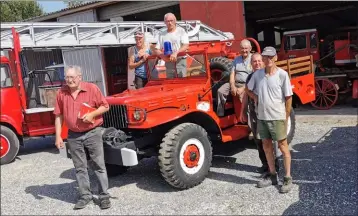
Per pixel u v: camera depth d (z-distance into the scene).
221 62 5.94
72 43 9.12
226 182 5.27
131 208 4.69
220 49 6.21
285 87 4.59
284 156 4.74
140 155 5.39
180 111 5.30
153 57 6.37
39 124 8.35
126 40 10.18
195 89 5.56
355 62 11.42
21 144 8.37
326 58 12.20
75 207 4.80
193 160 5.11
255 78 4.79
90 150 4.67
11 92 7.98
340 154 6.12
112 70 12.29
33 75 8.80
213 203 4.60
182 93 5.40
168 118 5.10
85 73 10.56
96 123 4.62
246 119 5.39
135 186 5.47
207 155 5.26
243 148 6.88
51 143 9.66
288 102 4.63
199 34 11.78
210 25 13.45
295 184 4.95
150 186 5.42
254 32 18.70
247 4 16.33
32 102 8.71
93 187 5.57
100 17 18.62
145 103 5.07
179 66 6.05
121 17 17.83
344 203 4.25
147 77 6.55
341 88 11.19
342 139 7.07
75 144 4.66
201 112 5.52
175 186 5.01
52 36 8.82
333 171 5.32
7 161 7.78
